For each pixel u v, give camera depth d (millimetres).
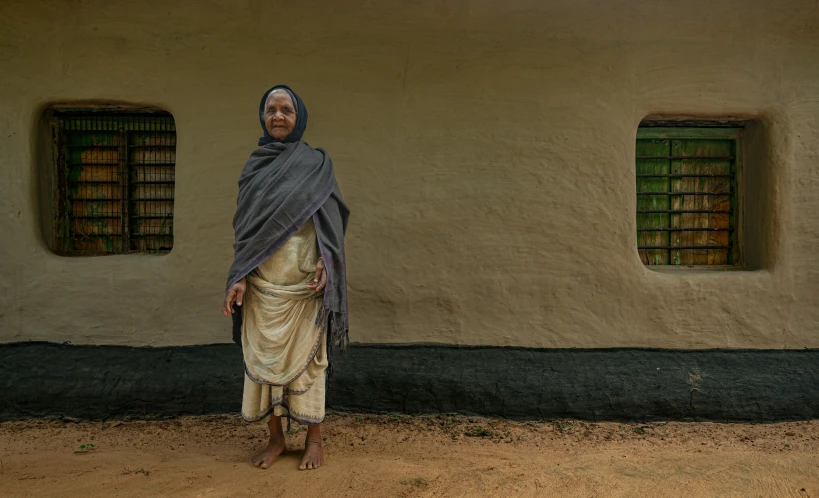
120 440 3535
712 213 4516
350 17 4141
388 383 3984
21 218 4117
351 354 4094
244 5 4117
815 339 4184
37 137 4188
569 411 3928
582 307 4152
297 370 2963
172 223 4395
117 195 4383
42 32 4117
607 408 3926
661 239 4492
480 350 4129
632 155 4172
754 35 4180
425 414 3947
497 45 4152
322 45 4148
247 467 3029
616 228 4145
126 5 4113
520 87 4152
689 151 4500
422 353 4105
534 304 4148
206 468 3006
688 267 4469
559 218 4145
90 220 4387
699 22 4156
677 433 3734
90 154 4375
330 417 3908
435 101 4152
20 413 3867
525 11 4129
